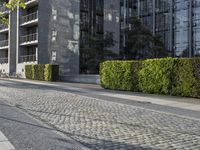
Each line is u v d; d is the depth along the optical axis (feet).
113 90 80.43
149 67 70.69
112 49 170.50
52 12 154.61
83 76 123.54
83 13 165.89
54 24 155.02
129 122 34.86
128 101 55.67
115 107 47.65
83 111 43.29
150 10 164.55
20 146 23.94
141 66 73.26
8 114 40.19
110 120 36.11
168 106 49.08
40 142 25.23
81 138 26.94
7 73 175.94
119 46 173.99
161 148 23.67
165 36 156.46
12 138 26.58
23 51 172.14
